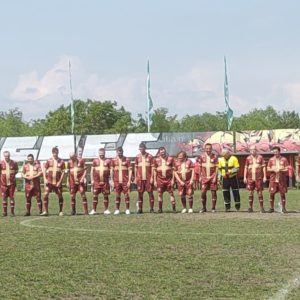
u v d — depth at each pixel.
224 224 21.19
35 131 107.56
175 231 19.23
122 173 26.81
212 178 27.00
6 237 18.33
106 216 25.72
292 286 10.85
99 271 12.43
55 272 12.37
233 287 10.84
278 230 19.03
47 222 23.28
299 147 60.62
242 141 61.03
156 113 111.88
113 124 107.62
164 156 27.33
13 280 11.63
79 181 27.19
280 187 26.22
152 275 11.96
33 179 27.16
